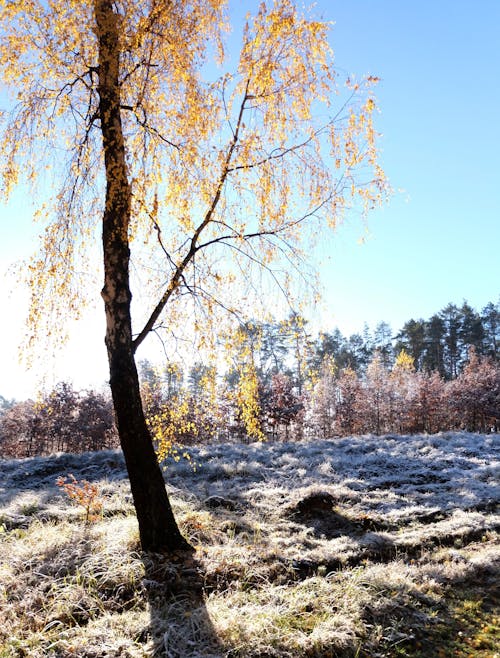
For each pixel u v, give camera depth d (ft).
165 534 22.18
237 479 43.86
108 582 19.56
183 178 21.48
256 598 19.19
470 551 26.89
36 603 18.29
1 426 133.69
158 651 15.29
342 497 37.88
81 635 16.11
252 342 23.62
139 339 22.95
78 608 17.97
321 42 21.40
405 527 31.94
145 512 22.09
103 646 15.28
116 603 18.48
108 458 51.57
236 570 21.40
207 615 17.24
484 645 16.89
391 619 18.19
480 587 22.03
